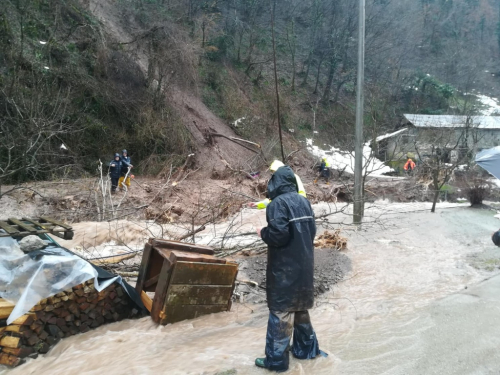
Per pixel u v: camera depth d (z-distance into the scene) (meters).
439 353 4.02
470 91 47.50
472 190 15.63
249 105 32.41
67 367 4.04
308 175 24.23
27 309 4.27
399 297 6.17
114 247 8.53
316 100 38.19
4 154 14.54
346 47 40.81
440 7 59.06
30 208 12.29
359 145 11.74
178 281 4.92
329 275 7.37
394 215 13.30
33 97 14.88
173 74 23.53
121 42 24.02
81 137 18.66
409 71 44.59
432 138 25.19
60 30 21.48
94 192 13.34
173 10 32.44
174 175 19.56
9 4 19.97
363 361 3.91
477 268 7.57
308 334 3.89
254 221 11.95
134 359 4.07
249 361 3.91
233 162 24.42
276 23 41.22
